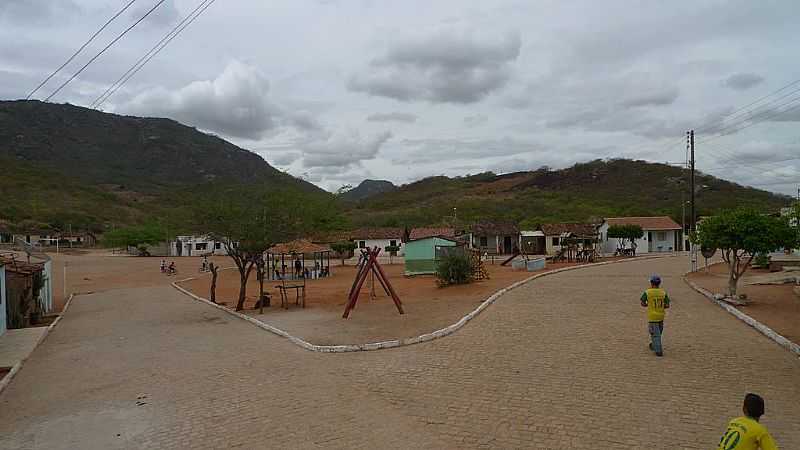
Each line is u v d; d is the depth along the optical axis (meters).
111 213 107.62
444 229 66.31
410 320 17.05
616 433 7.55
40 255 29.91
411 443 7.46
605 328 14.57
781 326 13.80
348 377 10.84
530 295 21.47
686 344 12.54
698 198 92.19
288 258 59.72
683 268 34.44
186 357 13.45
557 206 101.25
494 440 7.46
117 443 7.91
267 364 12.30
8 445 7.98
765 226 17.02
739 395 8.95
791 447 6.88
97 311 24.45
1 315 17.58
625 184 116.81
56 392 10.84
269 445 7.59
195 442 7.82
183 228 23.11
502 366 11.16
